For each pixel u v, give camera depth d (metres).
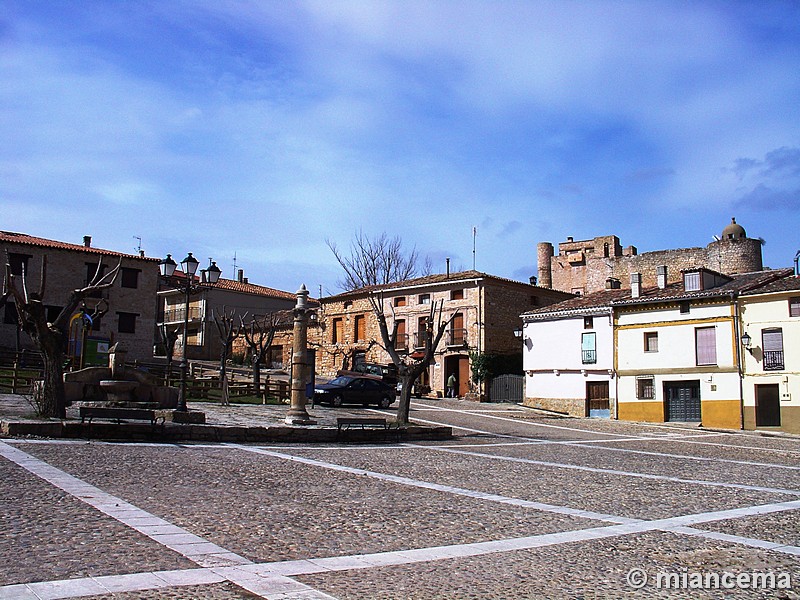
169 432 18.39
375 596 6.53
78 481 11.35
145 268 55.03
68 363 34.69
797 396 38.59
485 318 52.69
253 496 11.26
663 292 45.97
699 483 15.62
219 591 6.37
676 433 34.88
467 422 34.22
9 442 15.09
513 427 33.22
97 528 8.41
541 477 15.62
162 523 8.91
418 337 56.03
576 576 7.55
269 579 6.84
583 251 74.81
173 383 34.31
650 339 44.81
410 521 10.08
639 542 9.28
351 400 38.88
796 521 11.21
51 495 10.10
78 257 51.88
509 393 51.25
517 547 8.75
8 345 47.84
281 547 8.17
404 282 59.53
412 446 21.94
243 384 37.88
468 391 52.47
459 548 8.59
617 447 25.12
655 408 43.84
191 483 12.05
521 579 7.34
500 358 52.81
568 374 47.97
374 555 8.07
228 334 38.34
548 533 9.66
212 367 53.09
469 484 14.04
